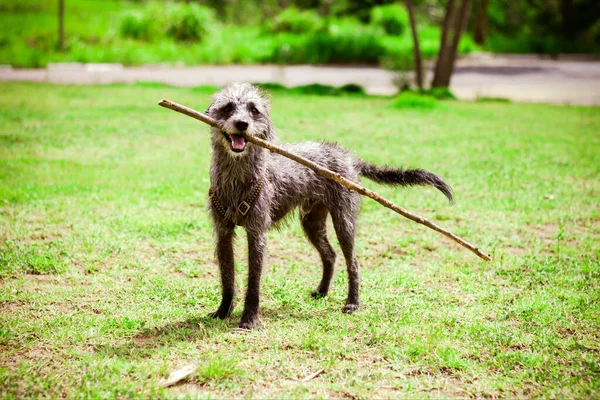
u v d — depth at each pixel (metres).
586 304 6.02
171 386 4.52
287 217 6.37
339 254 7.64
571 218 8.92
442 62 23.55
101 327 5.40
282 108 18.23
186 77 27.78
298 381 4.62
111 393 4.34
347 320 5.71
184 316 5.77
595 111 19.27
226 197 5.52
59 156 11.93
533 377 4.68
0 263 6.81
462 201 9.67
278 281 6.75
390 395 4.45
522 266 7.15
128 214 8.62
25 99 18.92
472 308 5.98
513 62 39.03
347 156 6.42
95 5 50.62
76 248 7.34
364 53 37.28
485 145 13.62
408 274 6.92
